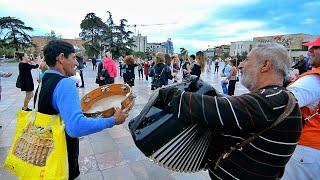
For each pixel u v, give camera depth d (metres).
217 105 1.24
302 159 2.03
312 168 2.01
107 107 1.98
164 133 1.31
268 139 1.31
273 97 1.28
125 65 9.83
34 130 1.85
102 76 9.57
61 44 1.93
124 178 3.63
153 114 1.35
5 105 8.31
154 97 1.40
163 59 8.62
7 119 6.52
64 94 1.75
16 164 1.87
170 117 1.32
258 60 1.43
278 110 1.27
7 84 14.29
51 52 1.90
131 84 9.78
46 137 1.82
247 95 1.30
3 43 76.06
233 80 10.19
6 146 4.66
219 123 1.25
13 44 78.19
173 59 10.73
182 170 1.44
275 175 1.39
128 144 4.87
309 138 2.00
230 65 11.34
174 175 3.73
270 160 1.33
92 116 1.86
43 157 1.80
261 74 1.43
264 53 1.41
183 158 1.40
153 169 3.89
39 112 1.85
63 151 1.80
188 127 1.32
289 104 1.30
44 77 1.90
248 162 1.36
